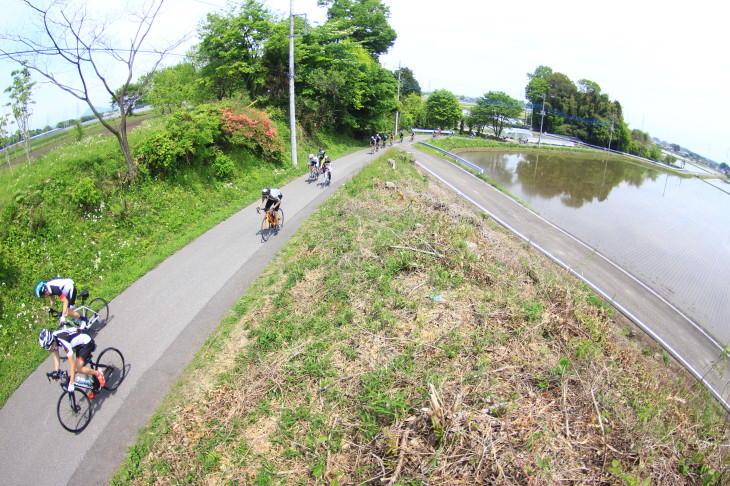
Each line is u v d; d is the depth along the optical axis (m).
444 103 67.19
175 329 8.16
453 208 13.90
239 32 22.25
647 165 66.69
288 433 5.57
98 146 13.88
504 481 4.31
